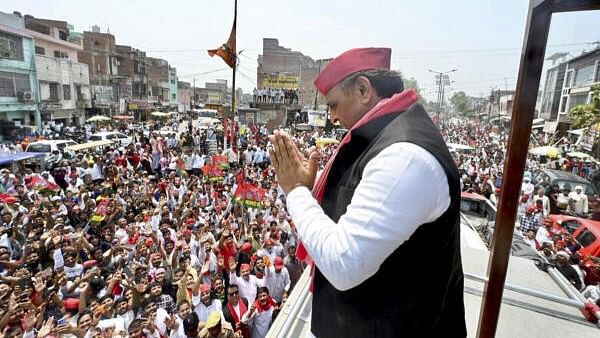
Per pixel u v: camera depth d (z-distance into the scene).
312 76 43.59
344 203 0.95
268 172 15.68
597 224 4.00
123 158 16.30
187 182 13.35
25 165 15.69
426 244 0.87
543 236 4.03
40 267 6.91
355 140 0.99
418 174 0.78
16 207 9.38
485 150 15.72
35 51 32.16
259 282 6.48
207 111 48.38
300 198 0.98
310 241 0.87
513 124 1.44
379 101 1.04
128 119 42.62
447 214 0.87
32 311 4.96
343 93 1.07
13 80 28.34
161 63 62.38
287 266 7.46
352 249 0.77
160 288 5.68
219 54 13.66
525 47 1.38
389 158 0.81
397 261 0.88
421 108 0.98
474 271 2.40
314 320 1.11
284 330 1.78
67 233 7.81
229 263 6.55
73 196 10.64
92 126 33.47
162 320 5.06
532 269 2.60
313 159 1.06
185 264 6.34
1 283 5.44
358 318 0.93
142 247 7.23
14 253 7.31
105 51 48.06
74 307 5.53
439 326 0.96
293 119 41.22
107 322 4.98
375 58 1.05
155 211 9.35
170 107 66.62
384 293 0.89
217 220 9.73
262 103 41.00
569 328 1.91
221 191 12.07
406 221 0.77
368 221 0.77
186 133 24.98
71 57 38.50
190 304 5.39
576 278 3.53
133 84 53.19
